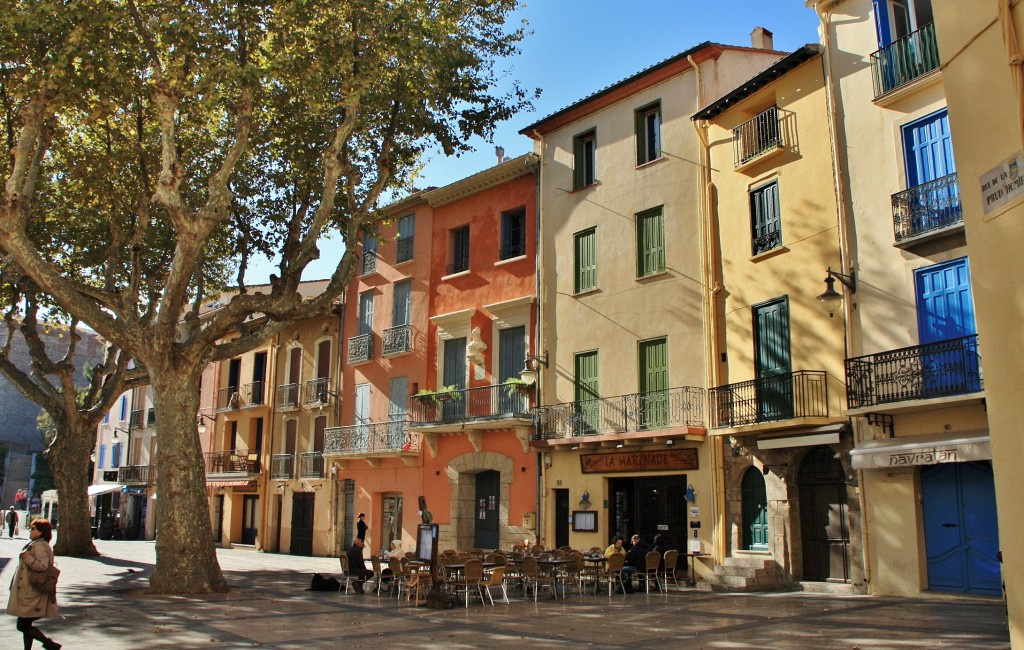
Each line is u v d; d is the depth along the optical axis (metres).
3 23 14.21
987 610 12.64
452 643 10.16
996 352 7.03
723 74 21.08
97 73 15.37
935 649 9.24
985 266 7.20
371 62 16.20
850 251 16.72
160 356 16.27
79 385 63.75
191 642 10.20
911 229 15.36
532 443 23.03
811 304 17.47
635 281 21.75
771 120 18.83
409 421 26.98
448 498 25.78
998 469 6.97
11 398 61.94
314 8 15.24
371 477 29.14
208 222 15.47
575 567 17.08
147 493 43.19
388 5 16.55
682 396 20.05
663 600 15.48
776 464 17.66
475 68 18.66
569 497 22.31
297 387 33.94
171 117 15.19
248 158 20.98
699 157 20.75
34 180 15.95
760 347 18.67
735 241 19.58
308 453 32.56
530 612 13.57
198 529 16.27
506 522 23.84
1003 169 6.98
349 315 31.77
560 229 24.17
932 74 15.36
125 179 20.02
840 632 10.77
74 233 23.41
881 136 16.39
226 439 38.22
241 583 18.78
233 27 15.24
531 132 25.52
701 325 20.02
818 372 17.02
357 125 18.20
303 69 15.20
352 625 11.89
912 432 15.12
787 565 17.16
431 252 28.42
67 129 20.20
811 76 18.11
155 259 24.00
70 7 13.54
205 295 26.94
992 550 14.04
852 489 16.19
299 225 19.20
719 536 18.77
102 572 21.12
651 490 20.78
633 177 22.36
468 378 25.97
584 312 23.00
